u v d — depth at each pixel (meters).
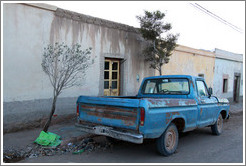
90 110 4.92
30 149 4.87
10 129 6.09
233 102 17.94
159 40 8.99
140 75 10.02
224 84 17.08
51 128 6.57
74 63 6.55
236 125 8.71
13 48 6.05
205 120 5.96
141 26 8.82
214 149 5.41
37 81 6.59
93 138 5.98
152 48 9.29
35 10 6.45
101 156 4.71
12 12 6.01
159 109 4.31
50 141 5.18
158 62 9.34
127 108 4.23
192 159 4.66
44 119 6.80
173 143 4.89
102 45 8.28
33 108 6.54
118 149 5.22
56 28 6.94
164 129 4.45
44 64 6.36
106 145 5.40
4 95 5.92
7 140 5.43
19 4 6.12
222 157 4.82
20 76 6.22
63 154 4.78
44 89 6.77
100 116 4.71
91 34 7.90
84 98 5.02
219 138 6.54
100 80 8.25
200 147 5.56
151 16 8.71
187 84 5.68
